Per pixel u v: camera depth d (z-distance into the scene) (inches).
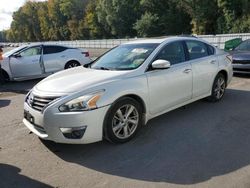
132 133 181.0
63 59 442.0
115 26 2381.9
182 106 232.1
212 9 1712.6
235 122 205.9
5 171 149.1
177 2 1934.1
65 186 133.7
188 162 150.4
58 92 162.9
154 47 204.7
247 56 371.6
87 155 163.3
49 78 194.1
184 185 129.7
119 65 197.8
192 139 179.2
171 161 152.3
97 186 132.5
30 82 424.5
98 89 163.6
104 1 2423.7
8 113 255.3
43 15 3846.0
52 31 3708.2
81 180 138.2
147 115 189.5
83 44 1843.0
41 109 163.3
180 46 221.3
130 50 213.2
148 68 190.4
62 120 156.0
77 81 173.0
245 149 162.7
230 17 1544.0
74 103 156.8
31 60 416.8
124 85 173.5
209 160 151.5
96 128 161.6
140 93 181.3
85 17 2925.7
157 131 193.8
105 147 172.1
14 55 410.9
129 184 132.8
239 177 134.0
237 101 260.4
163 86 196.9
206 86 240.4
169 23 1979.6
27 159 161.5
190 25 1957.4
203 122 207.9
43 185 135.2
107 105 164.2
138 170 144.9
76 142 159.0
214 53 253.9
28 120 175.8
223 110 234.2
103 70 193.6
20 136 195.2
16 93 345.1
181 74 210.8
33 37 4498.0
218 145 169.2
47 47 434.6
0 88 381.7
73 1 3157.0
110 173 143.4
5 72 412.2
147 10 2156.7
